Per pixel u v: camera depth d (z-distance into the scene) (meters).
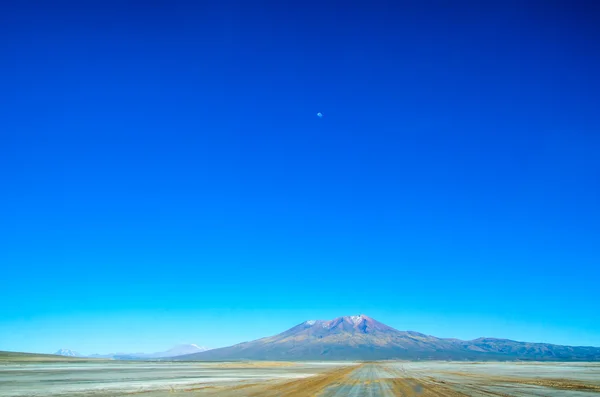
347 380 59.78
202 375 71.06
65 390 38.34
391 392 40.56
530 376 75.75
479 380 62.03
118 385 45.38
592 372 95.75
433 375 77.56
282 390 41.69
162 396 34.47
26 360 133.00
